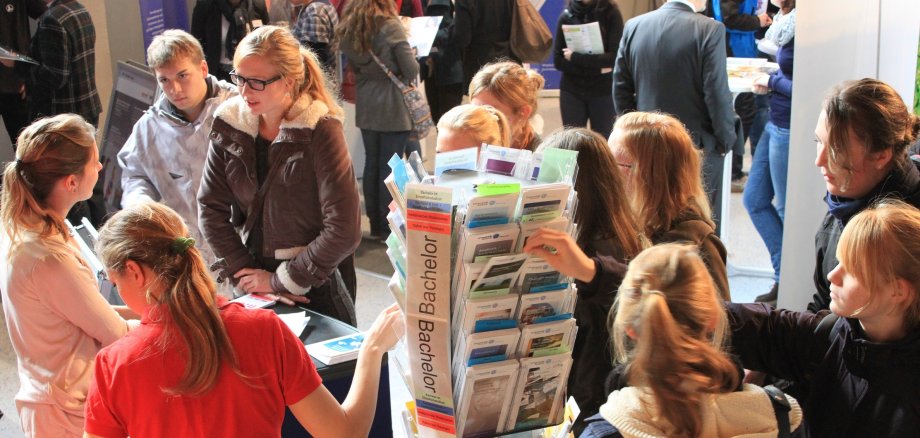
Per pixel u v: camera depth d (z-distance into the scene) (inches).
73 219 170.4
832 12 116.6
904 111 81.0
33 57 206.5
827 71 119.2
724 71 165.0
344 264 119.0
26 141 85.6
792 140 125.1
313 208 102.9
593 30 207.2
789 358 69.7
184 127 121.9
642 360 53.2
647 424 54.1
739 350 70.3
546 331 59.4
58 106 205.5
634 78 176.9
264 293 104.8
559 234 57.9
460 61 243.9
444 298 57.2
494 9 235.6
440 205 54.5
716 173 175.0
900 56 112.0
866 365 62.7
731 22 243.4
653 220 85.4
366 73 207.5
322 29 217.3
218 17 227.6
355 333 94.6
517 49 238.5
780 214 166.4
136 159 126.1
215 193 106.0
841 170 81.6
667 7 170.6
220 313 63.6
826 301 87.1
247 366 62.3
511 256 57.0
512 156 63.2
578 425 75.7
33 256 85.0
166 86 118.0
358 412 68.9
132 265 61.5
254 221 105.8
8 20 211.3
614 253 75.5
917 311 59.8
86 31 205.3
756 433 55.4
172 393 59.8
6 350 163.0
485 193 55.6
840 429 64.7
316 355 88.2
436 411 61.2
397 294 63.7
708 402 54.2
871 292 60.1
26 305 86.4
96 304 87.8
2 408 141.6
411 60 205.0
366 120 211.0
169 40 117.5
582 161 77.3
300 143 99.3
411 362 60.6
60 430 88.6
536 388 60.8
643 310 53.3
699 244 82.8
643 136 85.5
